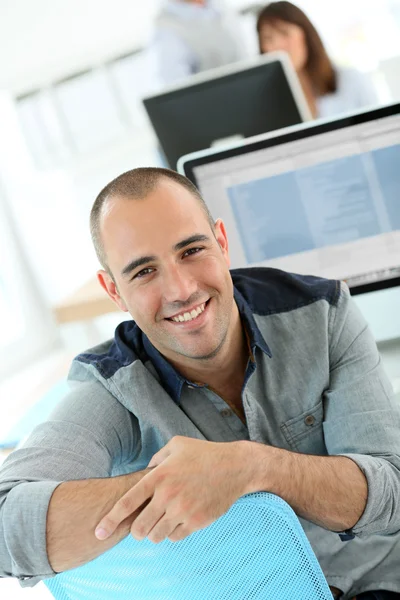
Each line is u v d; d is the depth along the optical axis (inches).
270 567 27.5
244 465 32.9
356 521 36.4
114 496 33.0
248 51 148.9
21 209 156.9
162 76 144.0
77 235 163.0
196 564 28.5
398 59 137.6
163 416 42.6
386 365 59.7
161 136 84.9
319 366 43.9
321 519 35.8
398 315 64.3
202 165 62.3
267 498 25.8
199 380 44.0
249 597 28.3
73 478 38.4
